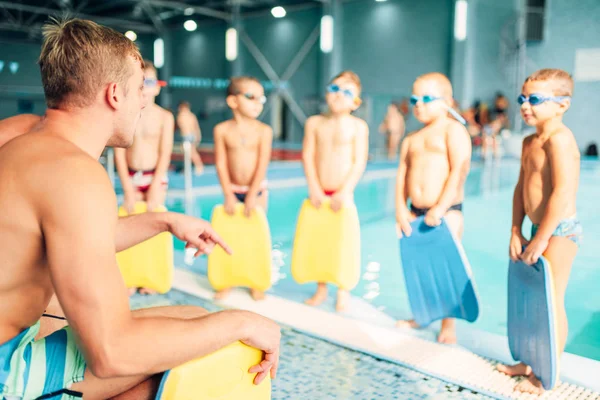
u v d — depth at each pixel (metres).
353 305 3.57
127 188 3.60
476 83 19.00
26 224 1.12
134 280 3.50
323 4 21.91
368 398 2.24
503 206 8.31
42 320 1.69
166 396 1.31
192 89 27.67
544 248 2.23
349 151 3.45
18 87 25.12
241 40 25.31
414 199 2.99
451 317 2.90
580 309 3.94
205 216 7.23
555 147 2.22
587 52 17.19
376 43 21.05
